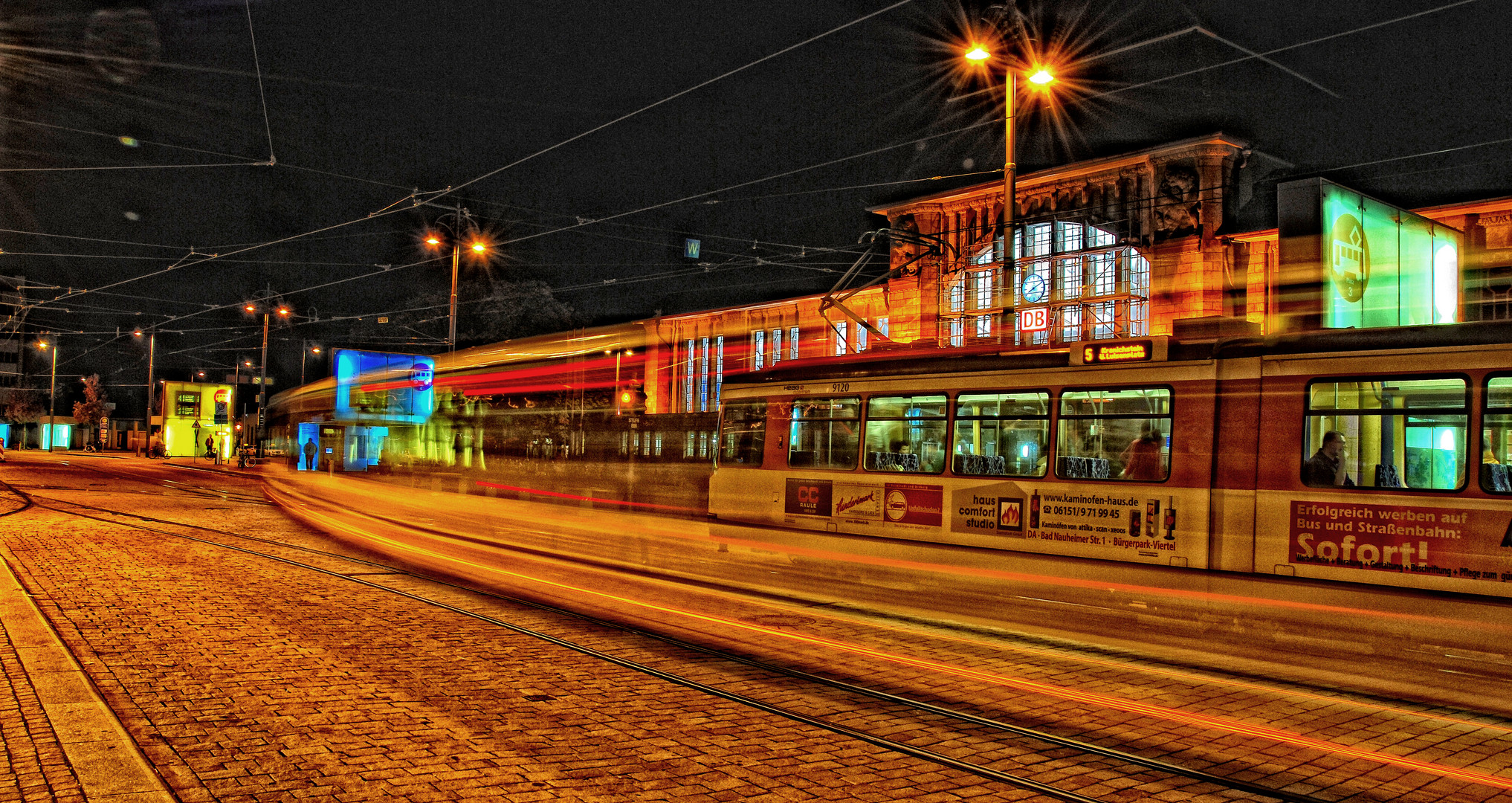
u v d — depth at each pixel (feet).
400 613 35.70
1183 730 23.79
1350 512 31.45
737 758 20.42
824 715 24.06
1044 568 38.22
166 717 22.06
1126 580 36.06
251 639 30.50
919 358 44.29
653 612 38.32
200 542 56.24
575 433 94.38
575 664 28.60
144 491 106.22
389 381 94.43
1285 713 25.64
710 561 54.08
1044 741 22.59
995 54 54.95
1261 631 32.86
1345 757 21.97
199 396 241.96
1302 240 57.82
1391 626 30.22
